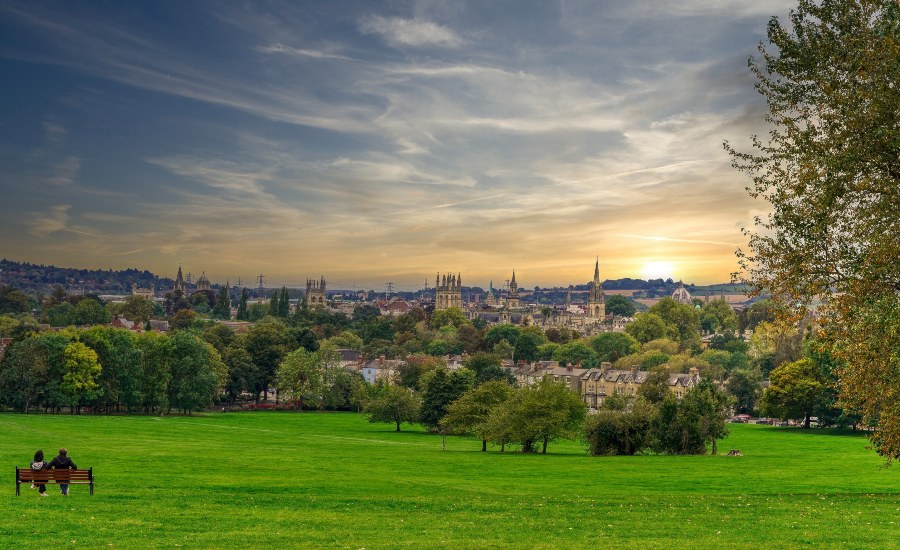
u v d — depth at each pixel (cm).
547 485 5819
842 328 3953
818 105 3978
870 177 3800
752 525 3447
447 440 12106
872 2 3769
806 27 4012
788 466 7425
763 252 4022
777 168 4109
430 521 3559
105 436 9694
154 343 15188
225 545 2834
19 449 7494
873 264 3631
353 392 17912
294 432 12356
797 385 13800
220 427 12681
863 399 4109
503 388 11475
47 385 13862
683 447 9131
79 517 3316
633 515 3800
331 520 3528
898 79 3550
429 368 19162
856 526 3391
